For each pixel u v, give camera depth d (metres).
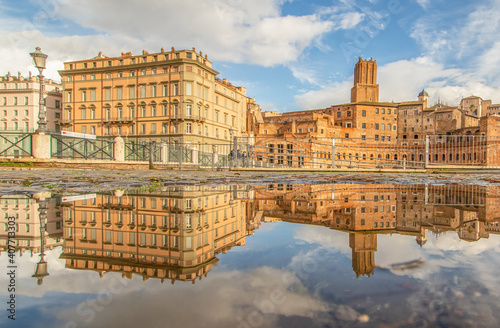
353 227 2.80
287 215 3.56
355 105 64.31
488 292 1.22
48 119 62.69
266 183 8.39
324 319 0.99
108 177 8.88
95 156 18.27
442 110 65.19
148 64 44.50
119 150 18.31
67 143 16.42
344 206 4.29
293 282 1.37
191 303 1.14
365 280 1.38
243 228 2.74
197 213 3.44
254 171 18.28
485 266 1.58
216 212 3.61
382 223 3.04
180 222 2.91
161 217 3.12
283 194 5.77
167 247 2.03
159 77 44.56
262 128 64.00
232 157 19.84
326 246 2.05
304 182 8.99
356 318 1.01
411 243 2.13
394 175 14.52
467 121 72.19
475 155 44.88
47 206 3.61
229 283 1.36
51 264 1.65
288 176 12.75
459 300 1.15
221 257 1.80
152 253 1.88
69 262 1.69
